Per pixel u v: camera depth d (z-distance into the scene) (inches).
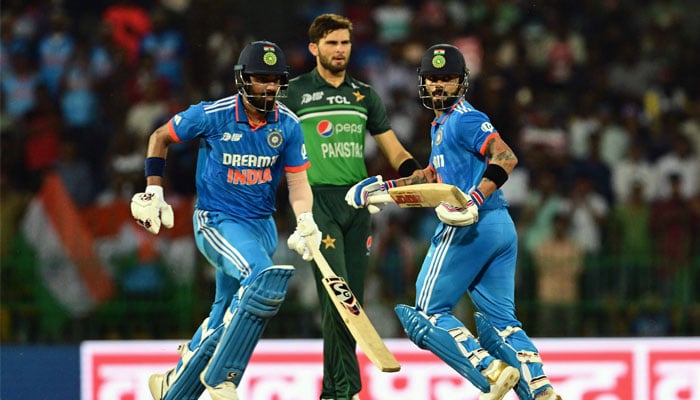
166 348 1128.8
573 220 1482.5
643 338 1166.3
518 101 1712.6
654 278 1302.9
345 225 919.7
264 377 1107.3
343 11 1856.5
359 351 1108.5
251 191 804.0
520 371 808.9
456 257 804.6
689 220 1486.2
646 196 1600.6
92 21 1873.8
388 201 832.3
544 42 1847.9
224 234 791.7
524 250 1350.9
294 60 1787.6
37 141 1654.8
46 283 1282.0
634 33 1899.6
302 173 824.3
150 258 1315.2
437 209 771.4
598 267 1302.9
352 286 927.0
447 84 811.4
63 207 1378.0
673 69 1866.4
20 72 1753.2
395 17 1845.5
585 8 1916.8
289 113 810.2
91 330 1282.0
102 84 1724.9
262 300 754.2
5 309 1273.4
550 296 1299.2
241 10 1857.8
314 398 1107.3
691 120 1753.2
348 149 920.3
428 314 813.2
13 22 1797.5
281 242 1373.0
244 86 778.2
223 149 791.7
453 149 809.5
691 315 1299.2
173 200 1481.3
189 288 1300.4
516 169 1594.5
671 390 1133.1
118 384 1122.7
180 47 1771.7
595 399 1130.0
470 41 1802.4
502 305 827.4
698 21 2015.3
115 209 1407.5
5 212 1480.1
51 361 1186.6
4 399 1177.4
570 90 1801.2
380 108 946.1
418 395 1106.1
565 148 1660.9
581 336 1298.0
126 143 1605.6
